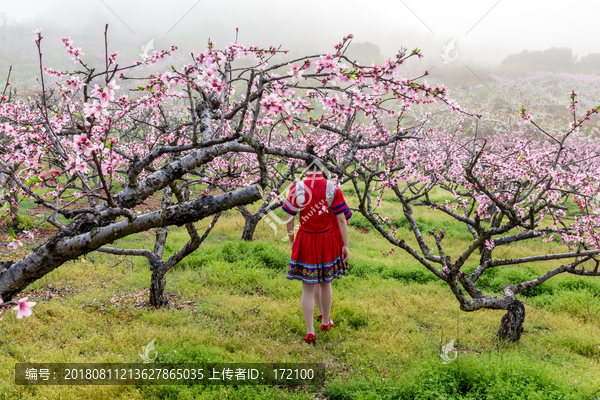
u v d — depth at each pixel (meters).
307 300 4.81
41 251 2.33
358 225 14.23
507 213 4.43
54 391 3.53
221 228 12.48
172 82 2.68
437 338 5.30
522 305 5.34
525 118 4.79
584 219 6.15
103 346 4.62
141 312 5.83
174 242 10.48
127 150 9.54
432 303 6.76
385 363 4.43
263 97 2.27
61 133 3.46
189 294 6.64
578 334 5.68
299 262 4.62
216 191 12.81
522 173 6.09
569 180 6.04
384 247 11.53
